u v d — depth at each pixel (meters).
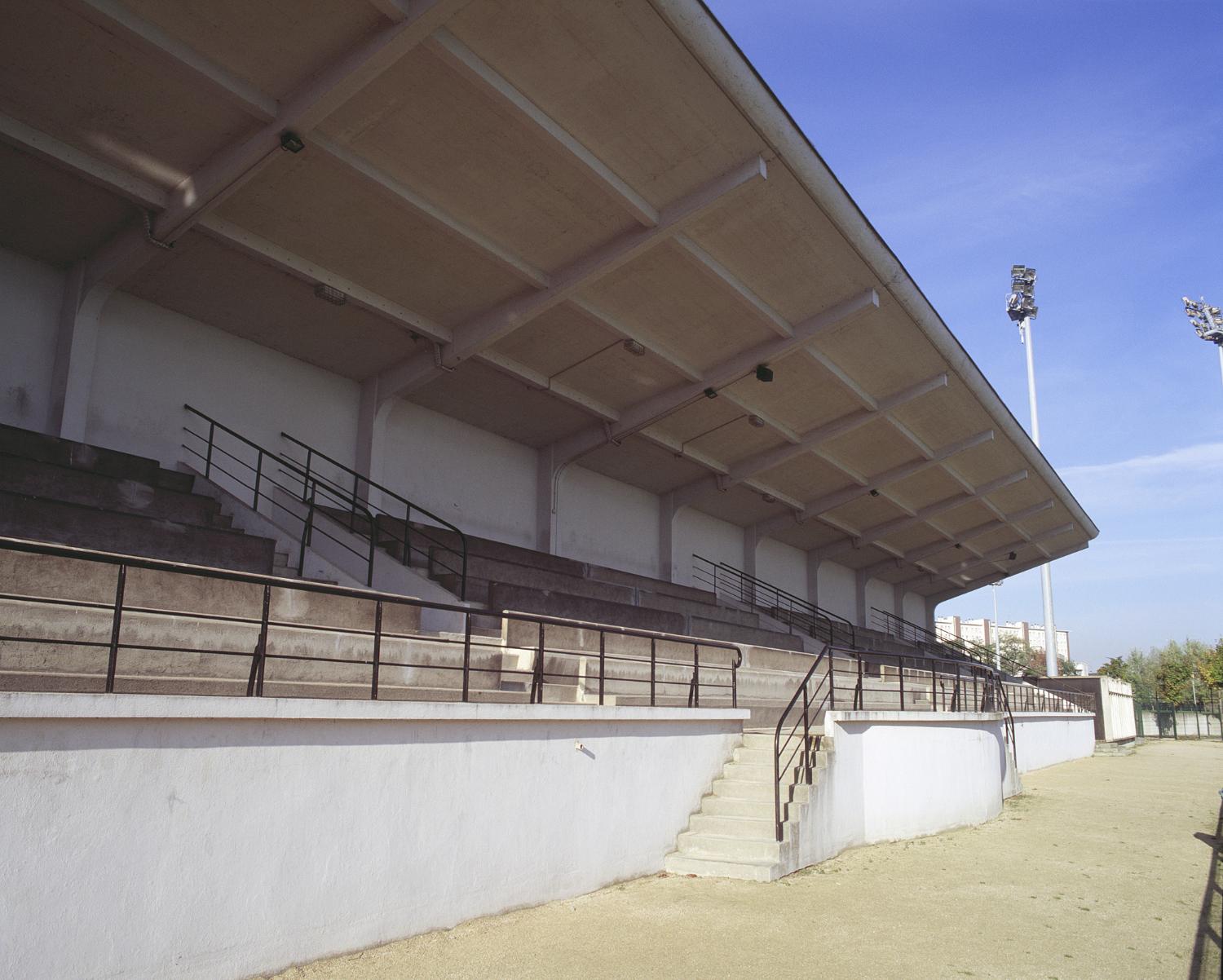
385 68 11.16
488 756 8.54
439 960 7.21
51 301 14.15
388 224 14.40
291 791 6.73
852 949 8.43
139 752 5.84
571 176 13.93
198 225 13.42
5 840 5.15
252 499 16.52
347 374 18.62
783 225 16.06
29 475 11.21
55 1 9.90
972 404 26.00
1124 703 54.44
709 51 12.15
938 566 45.84
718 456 26.70
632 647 14.16
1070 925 9.85
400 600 8.05
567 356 19.42
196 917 6.03
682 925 8.81
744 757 12.88
